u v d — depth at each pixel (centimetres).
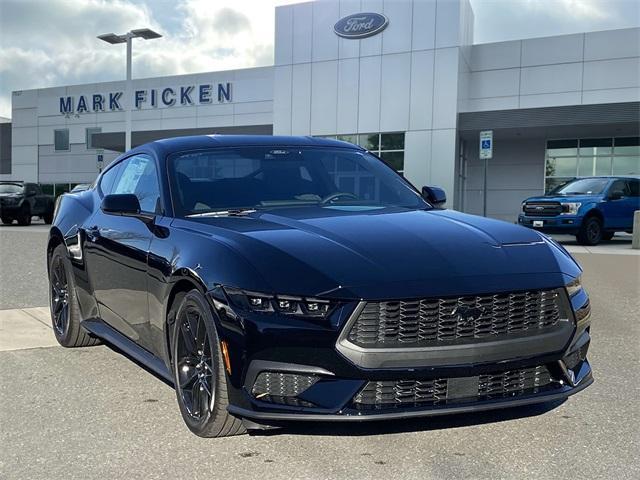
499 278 312
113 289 456
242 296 306
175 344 362
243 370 303
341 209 410
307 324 294
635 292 845
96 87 4284
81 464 315
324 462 312
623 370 479
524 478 296
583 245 1648
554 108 2395
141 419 377
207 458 319
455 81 2536
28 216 2591
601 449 329
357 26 2694
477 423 361
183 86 3844
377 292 294
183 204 409
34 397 419
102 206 419
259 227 356
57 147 4500
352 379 293
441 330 300
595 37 2650
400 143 2653
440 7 2547
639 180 1744
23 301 766
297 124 2852
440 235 347
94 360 511
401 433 347
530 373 323
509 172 2841
